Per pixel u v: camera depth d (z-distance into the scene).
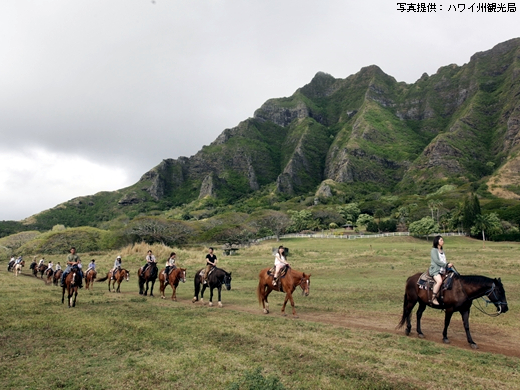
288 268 13.67
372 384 6.54
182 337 9.84
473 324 12.03
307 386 6.51
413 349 8.83
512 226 91.31
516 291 18.61
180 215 188.50
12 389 6.54
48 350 8.79
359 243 79.19
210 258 16.30
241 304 16.36
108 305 15.48
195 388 6.52
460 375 7.04
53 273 29.89
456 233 92.88
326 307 14.98
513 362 7.93
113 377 7.08
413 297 10.45
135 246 51.22
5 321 11.62
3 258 82.50
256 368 7.14
